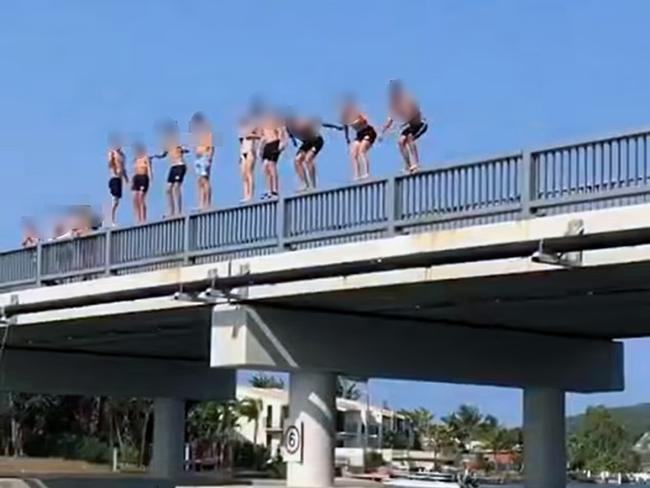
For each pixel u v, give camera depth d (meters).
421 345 27.09
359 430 127.62
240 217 24.94
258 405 112.12
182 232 26.23
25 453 87.94
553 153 19.22
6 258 32.31
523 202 19.53
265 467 92.62
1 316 31.61
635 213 17.98
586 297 23.44
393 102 22.78
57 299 29.47
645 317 26.73
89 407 91.62
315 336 25.59
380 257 21.70
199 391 41.47
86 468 73.56
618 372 31.00
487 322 27.80
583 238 18.62
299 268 23.27
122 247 27.95
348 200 22.62
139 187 29.59
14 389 38.25
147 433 91.06
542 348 29.45
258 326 24.95
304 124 24.52
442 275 21.33
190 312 27.53
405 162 22.22
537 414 30.36
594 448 152.50
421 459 137.75
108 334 34.03
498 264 20.56
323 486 25.62
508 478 123.12
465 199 20.50
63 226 33.66
